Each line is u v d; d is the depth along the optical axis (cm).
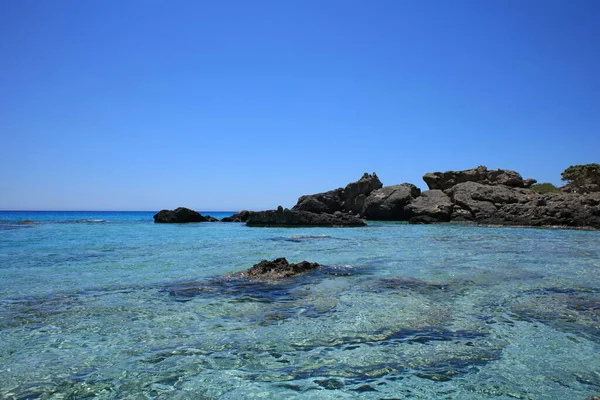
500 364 628
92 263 1641
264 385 559
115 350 686
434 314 889
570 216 4084
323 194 5888
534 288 1141
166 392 538
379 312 907
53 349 690
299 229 4031
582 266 1516
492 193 4794
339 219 4469
